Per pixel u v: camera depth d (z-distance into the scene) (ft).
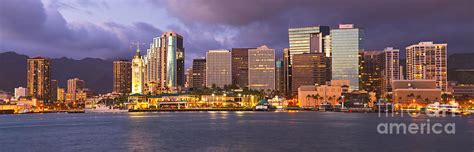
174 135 479.00
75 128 607.37
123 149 369.71
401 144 386.93
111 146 388.57
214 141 418.72
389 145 381.19
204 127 596.29
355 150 353.92
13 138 468.75
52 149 376.07
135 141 423.23
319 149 360.07
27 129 605.73
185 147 377.91
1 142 429.79
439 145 379.76
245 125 634.43
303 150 355.36
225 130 542.57
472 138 428.97
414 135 459.73
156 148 373.81
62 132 538.88
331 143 397.19
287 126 609.01
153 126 624.18
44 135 499.10
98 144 403.34
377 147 369.71
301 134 481.87
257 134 484.74
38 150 371.35
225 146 382.22
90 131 546.26
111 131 541.34
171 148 372.79
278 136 460.96
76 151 362.12
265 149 362.33
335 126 603.67
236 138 443.73
